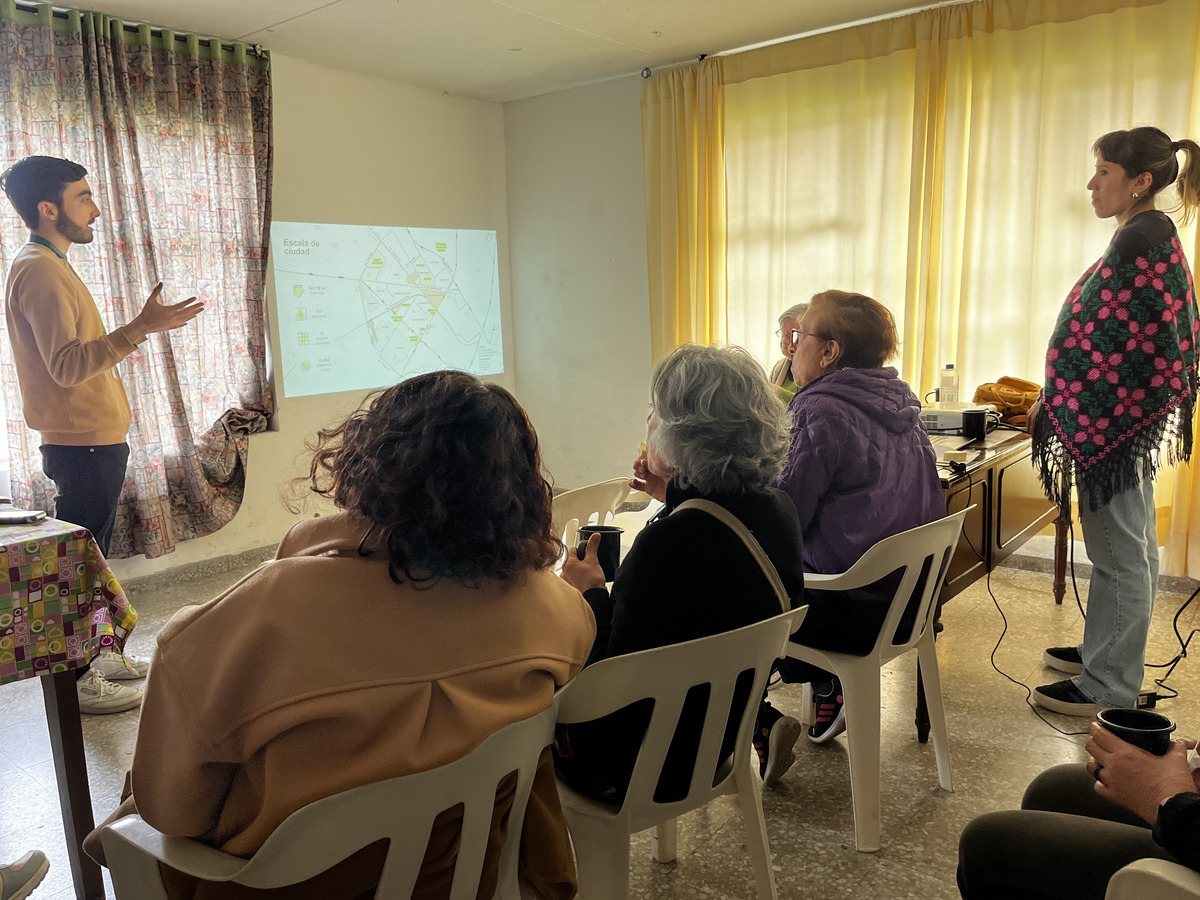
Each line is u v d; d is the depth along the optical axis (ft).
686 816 6.75
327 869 2.92
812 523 6.52
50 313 8.27
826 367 6.85
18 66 10.78
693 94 14.60
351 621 2.89
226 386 13.58
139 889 3.27
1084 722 8.07
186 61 12.56
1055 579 11.02
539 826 3.64
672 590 4.28
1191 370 7.57
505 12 12.17
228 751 2.81
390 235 15.98
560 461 18.47
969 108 12.04
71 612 5.65
